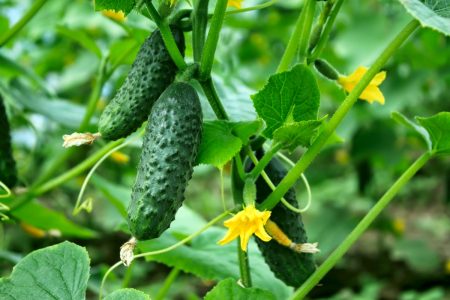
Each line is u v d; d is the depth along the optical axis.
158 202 0.84
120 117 0.90
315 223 2.67
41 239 2.28
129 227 0.85
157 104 0.87
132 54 1.27
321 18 0.96
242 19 2.15
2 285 0.87
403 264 3.01
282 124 0.91
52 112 1.37
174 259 1.07
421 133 1.02
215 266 1.07
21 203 1.18
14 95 1.34
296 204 0.97
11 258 1.30
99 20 2.25
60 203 2.54
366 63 2.21
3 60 1.38
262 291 0.92
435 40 2.20
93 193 2.69
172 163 0.85
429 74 2.32
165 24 0.89
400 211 3.58
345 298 2.78
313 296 3.05
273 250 0.96
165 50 0.90
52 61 2.65
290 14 2.60
